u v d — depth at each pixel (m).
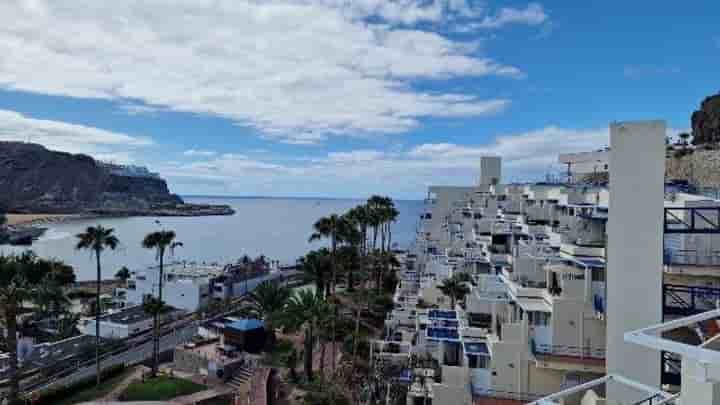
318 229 71.19
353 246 77.25
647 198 21.94
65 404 40.78
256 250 185.00
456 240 65.31
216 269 97.06
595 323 27.92
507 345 29.09
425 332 38.72
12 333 37.53
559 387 28.02
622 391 21.59
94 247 48.69
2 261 36.81
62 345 58.78
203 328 63.91
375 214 80.00
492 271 45.81
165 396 42.59
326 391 40.56
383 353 43.16
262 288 61.12
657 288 21.75
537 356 27.86
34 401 39.62
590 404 22.62
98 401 41.31
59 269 50.38
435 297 54.34
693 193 35.41
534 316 29.44
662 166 21.72
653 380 21.44
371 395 37.78
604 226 32.38
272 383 45.97
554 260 32.84
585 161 62.22
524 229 50.47
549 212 51.28
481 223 62.12
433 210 92.00
